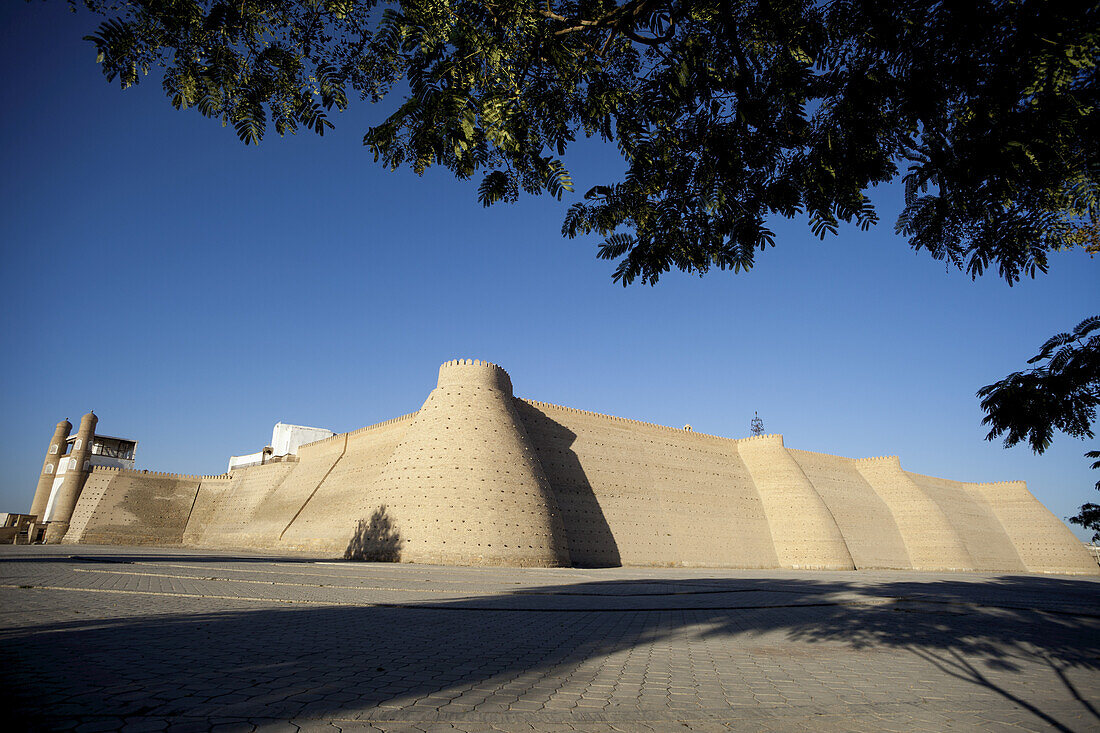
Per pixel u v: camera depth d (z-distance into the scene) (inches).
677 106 209.9
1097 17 149.4
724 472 2356.1
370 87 203.8
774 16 187.3
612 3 199.0
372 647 312.5
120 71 186.9
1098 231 192.5
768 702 229.9
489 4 178.9
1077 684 282.4
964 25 162.2
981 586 1165.1
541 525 1552.7
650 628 450.9
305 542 1996.8
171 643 296.8
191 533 2593.5
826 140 200.2
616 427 2155.5
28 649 269.1
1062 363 194.9
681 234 234.2
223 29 185.8
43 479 2834.6
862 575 1583.4
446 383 1747.0
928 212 213.3
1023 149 168.4
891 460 2856.8
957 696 251.1
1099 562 3272.6
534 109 213.0
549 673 268.4
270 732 163.5
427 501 1519.4
